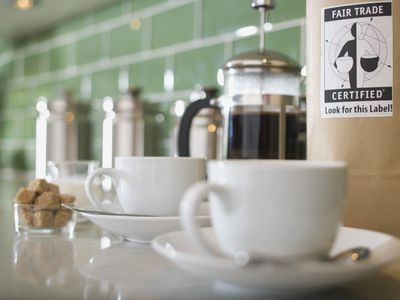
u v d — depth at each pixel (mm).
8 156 1988
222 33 1118
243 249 361
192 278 405
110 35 1455
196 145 965
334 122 532
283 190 348
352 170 520
